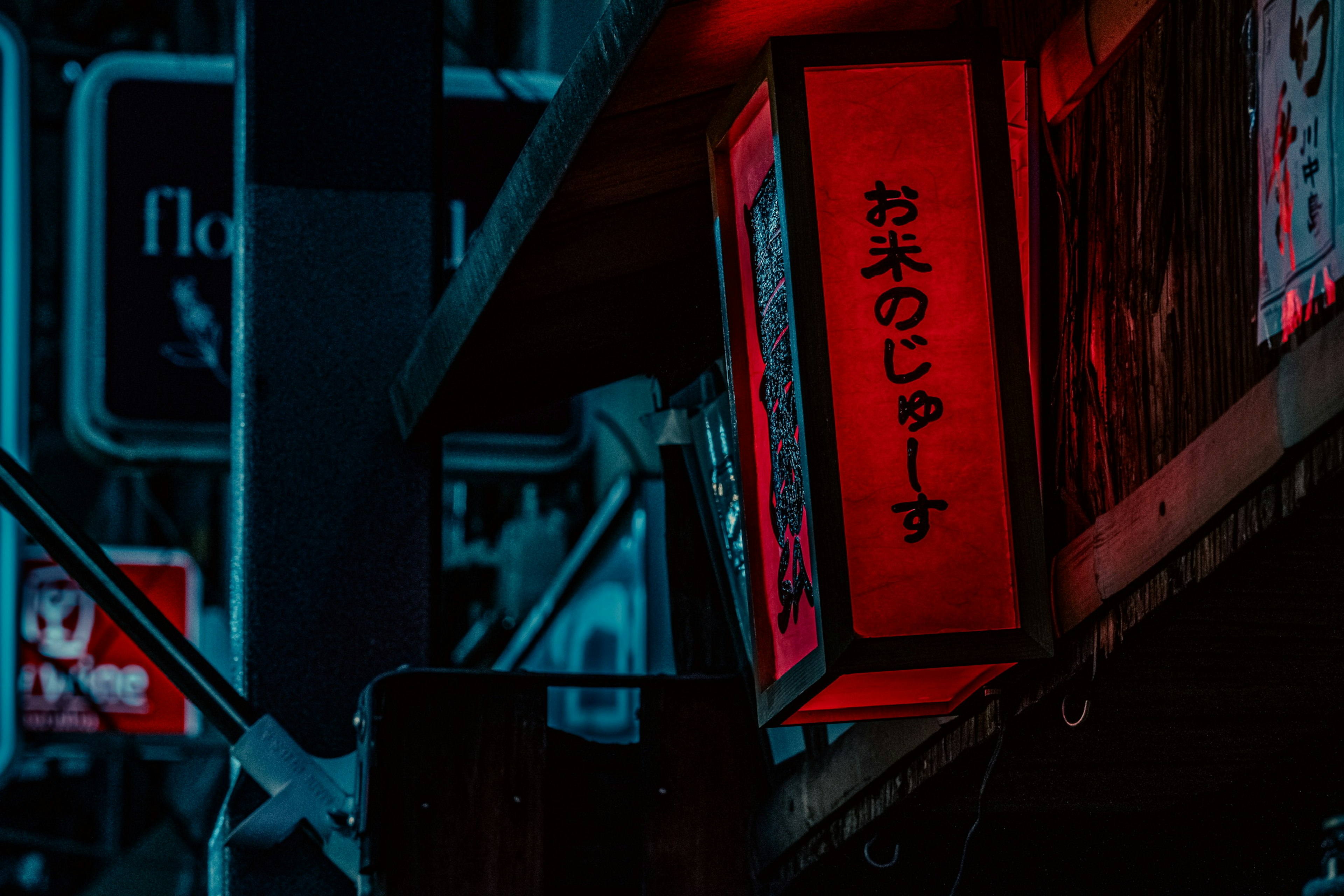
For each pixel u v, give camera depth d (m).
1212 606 3.34
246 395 6.48
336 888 5.94
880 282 3.47
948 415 3.44
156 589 12.00
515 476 8.98
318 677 6.32
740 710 5.80
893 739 4.52
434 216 6.83
